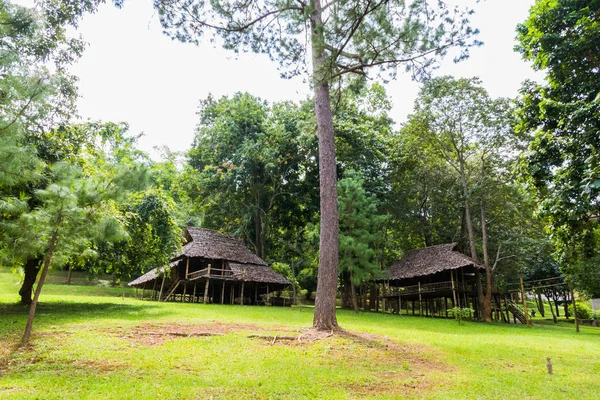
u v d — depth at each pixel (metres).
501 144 27.98
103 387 5.52
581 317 35.16
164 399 5.11
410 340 11.66
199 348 8.65
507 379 7.23
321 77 12.02
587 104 8.52
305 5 11.39
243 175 30.73
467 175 31.44
